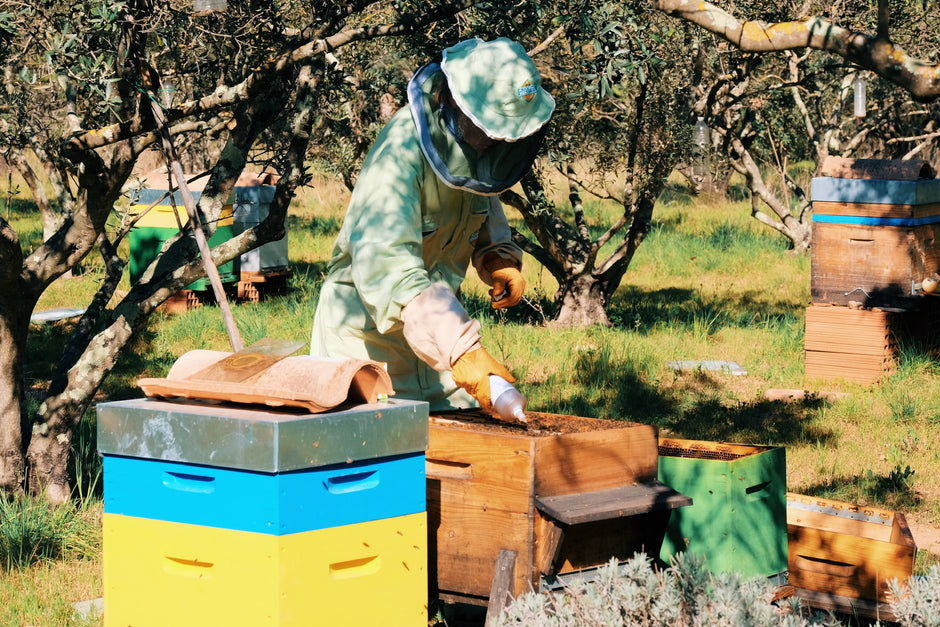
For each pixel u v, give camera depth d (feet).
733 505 13.58
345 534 10.09
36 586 16.31
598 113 34.78
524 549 11.18
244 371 10.76
